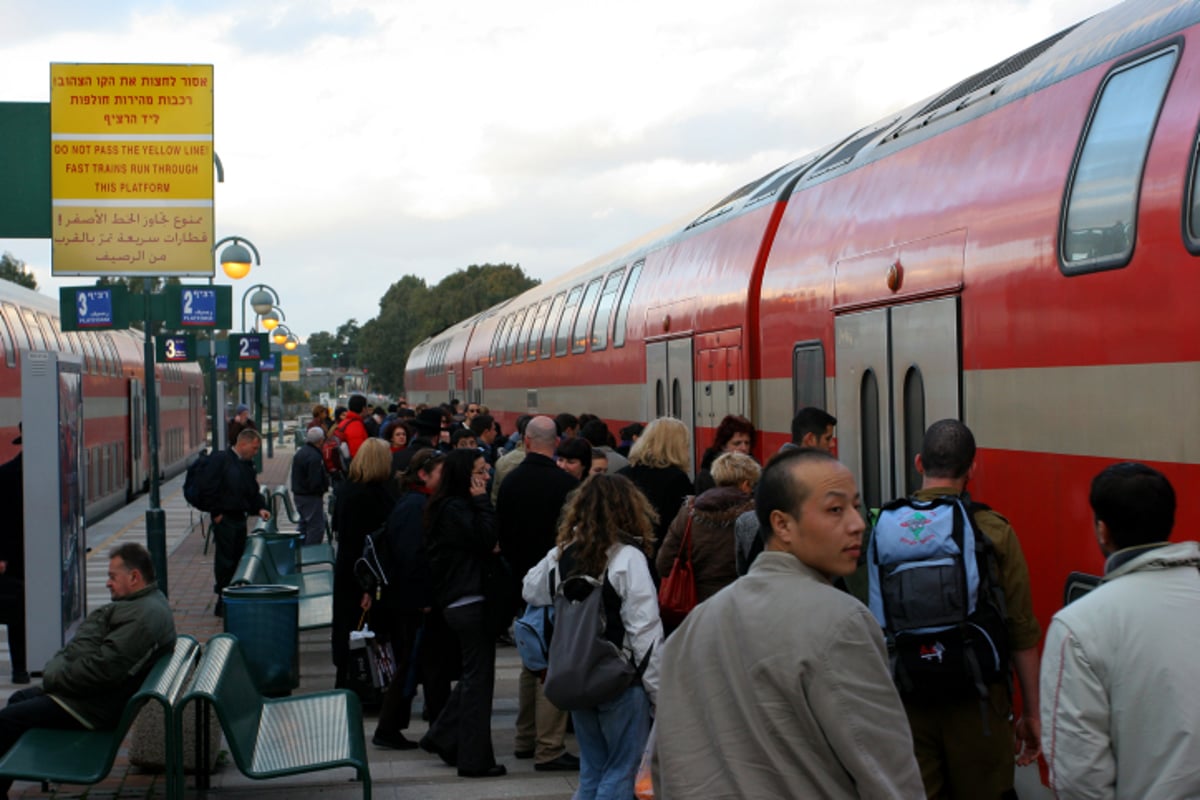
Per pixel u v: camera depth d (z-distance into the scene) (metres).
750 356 11.83
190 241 12.58
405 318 130.00
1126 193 5.86
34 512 10.02
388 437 15.09
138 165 12.51
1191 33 5.72
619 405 17.66
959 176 7.71
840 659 3.00
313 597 12.21
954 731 4.88
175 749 6.29
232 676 6.65
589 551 5.84
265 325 39.22
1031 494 6.61
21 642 10.24
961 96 8.51
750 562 6.09
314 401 139.00
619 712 5.90
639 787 3.62
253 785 7.65
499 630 7.79
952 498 4.90
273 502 18.55
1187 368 5.34
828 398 9.86
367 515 9.51
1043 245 6.57
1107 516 3.90
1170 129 5.63
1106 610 3.73
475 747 7.79
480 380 33.47
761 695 3.04
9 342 19.47
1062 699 3.74
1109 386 5.91
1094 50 6.60
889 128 9.69
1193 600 3.71
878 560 4.87
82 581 11.14
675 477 8.24
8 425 19.19
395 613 9.09
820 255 10.11
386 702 8.59
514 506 7.93
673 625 7.09
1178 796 3.55
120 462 30.83
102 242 12.52
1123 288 5.82
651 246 17.03
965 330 7.41
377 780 7.78
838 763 3.00
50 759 6.38
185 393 47.62
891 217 8.69
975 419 7.27
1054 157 6.63
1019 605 4.89
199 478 13.57
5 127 12.84
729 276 12.55
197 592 15.84
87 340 26.73
